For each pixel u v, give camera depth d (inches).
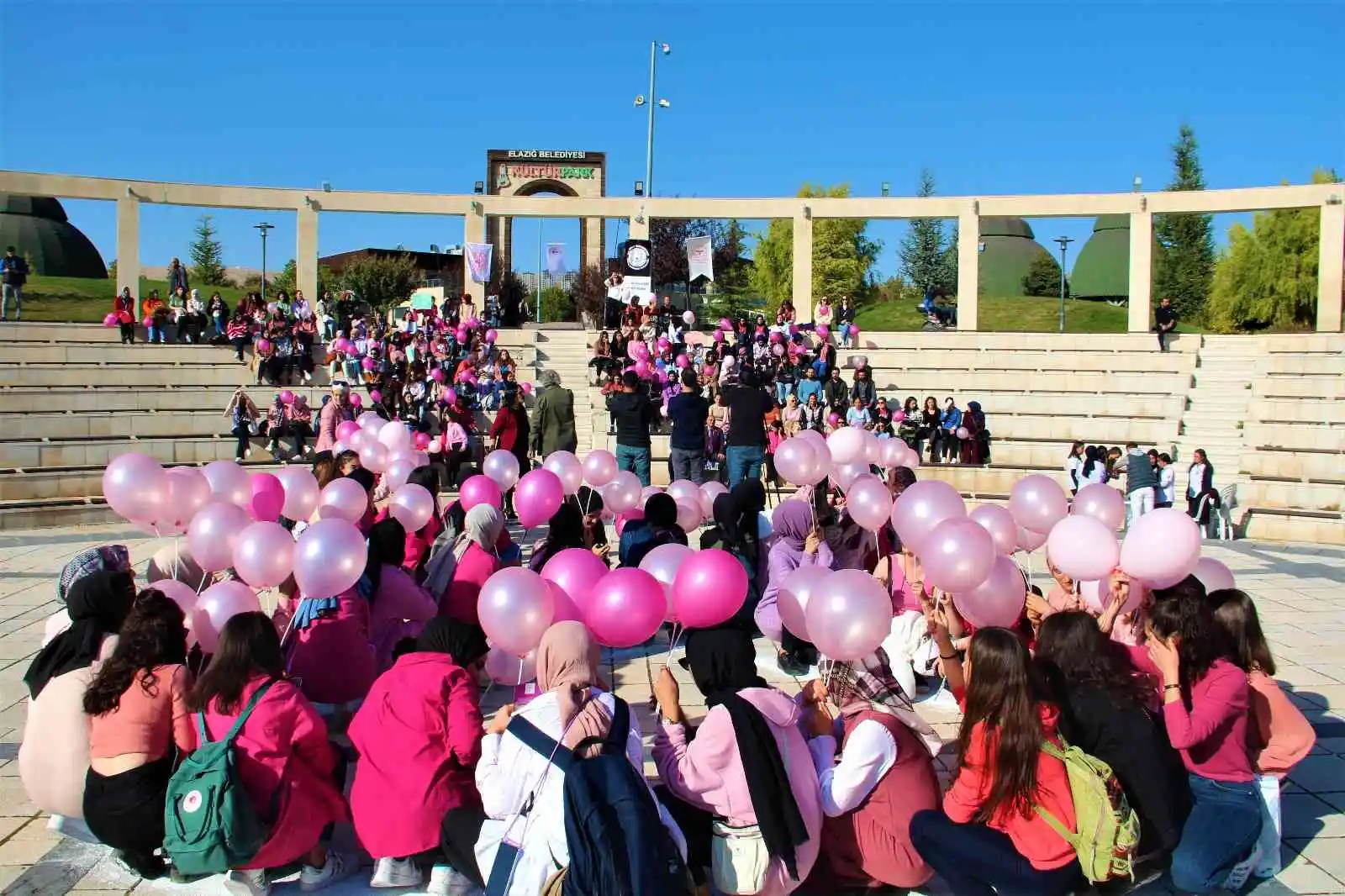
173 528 301.1
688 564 232.7
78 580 208.2
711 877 185.2
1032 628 278.4
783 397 908.0
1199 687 191.6
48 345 941.8
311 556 236.5
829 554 315.9
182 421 856.3
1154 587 222.5
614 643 231.8
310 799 184.5
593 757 164.2
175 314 1054.4
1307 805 229.8
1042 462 863.1
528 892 161.0
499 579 216.5
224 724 180.2
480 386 906.7
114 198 1135.6
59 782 194.2
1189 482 673.0
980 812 174.6
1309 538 637.3
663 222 1998.0
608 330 1128.8
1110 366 1009.5
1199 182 2081.7
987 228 2322.8
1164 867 198.8
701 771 176.6
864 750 180.9
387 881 188.1
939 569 214.5
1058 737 175.6
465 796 189.9
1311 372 911.7
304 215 1185.4
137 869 191.5
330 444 726.5
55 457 749.3
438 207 1210.6
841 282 2224.4
